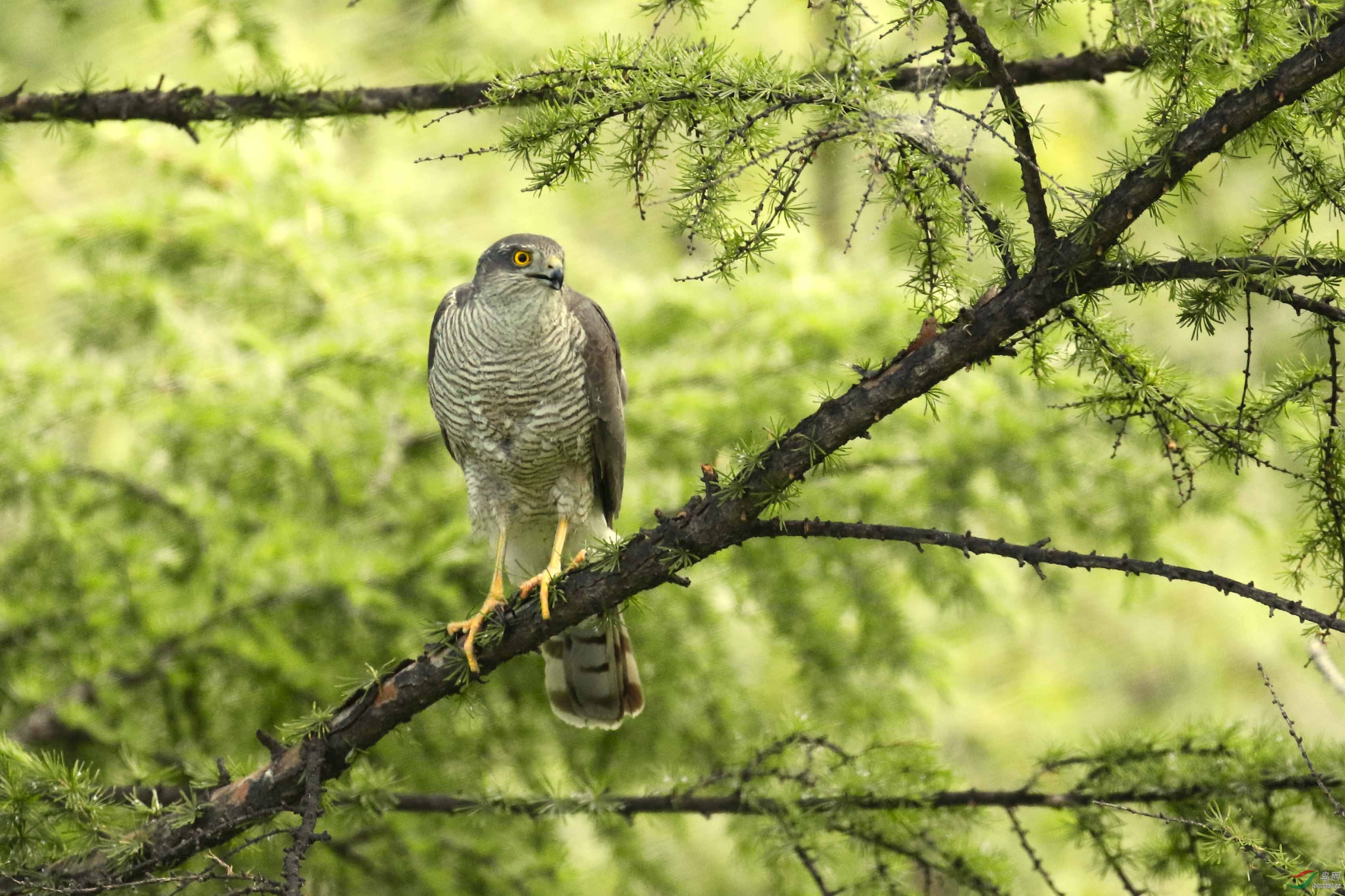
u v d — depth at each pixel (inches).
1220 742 292.2
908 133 192.5
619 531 428.1
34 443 427.2
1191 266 210.8
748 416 434.6
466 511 461.7
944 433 434.6
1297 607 200.1
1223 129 203.0
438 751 422.0
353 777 294.7
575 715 337.4
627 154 215.8
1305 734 692.1
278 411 431.8
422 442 489.7
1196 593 705.0
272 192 511.2
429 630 269.3
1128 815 418.9
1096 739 406.6
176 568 436.8
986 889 298.5
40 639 415.2
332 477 459.5
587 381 337.4
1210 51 188.1
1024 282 218.1
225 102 325.1
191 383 433.4
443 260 516.7
